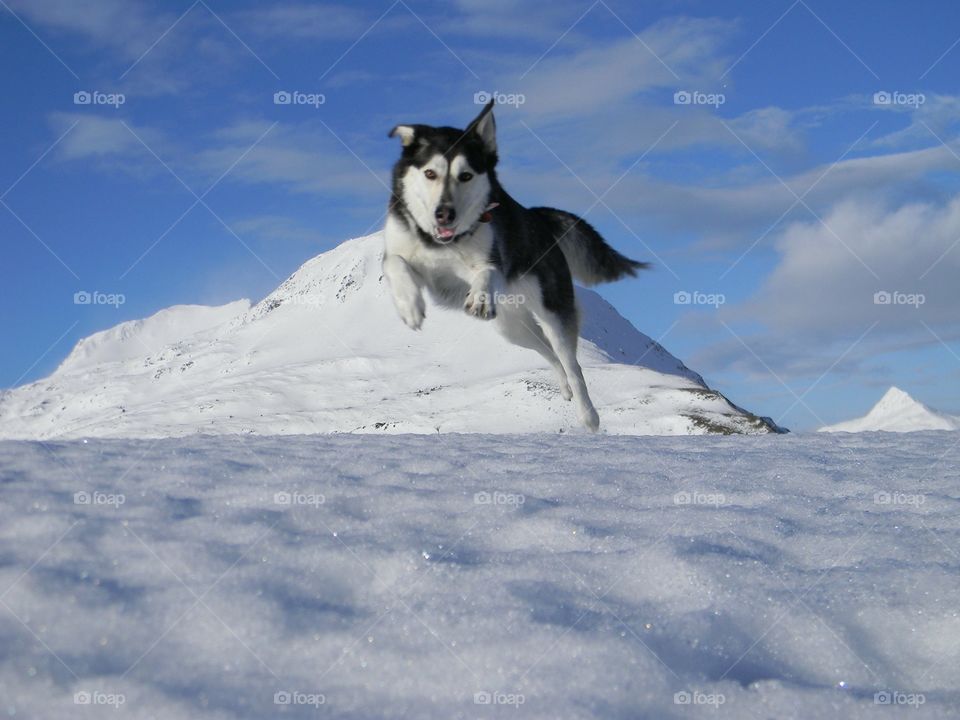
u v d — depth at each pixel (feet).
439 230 23.58
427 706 6.26
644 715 6.22
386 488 11.62
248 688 6.39
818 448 16.93
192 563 8.46
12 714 5.91
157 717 5.87
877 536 10.05
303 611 7.72
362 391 345.51
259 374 385.29
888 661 7.39
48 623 7.16
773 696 6.52
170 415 329.31
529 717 6.04
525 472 13.20
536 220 28.68
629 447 16.76
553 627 7.44
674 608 8.04
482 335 371.56
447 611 7.78
